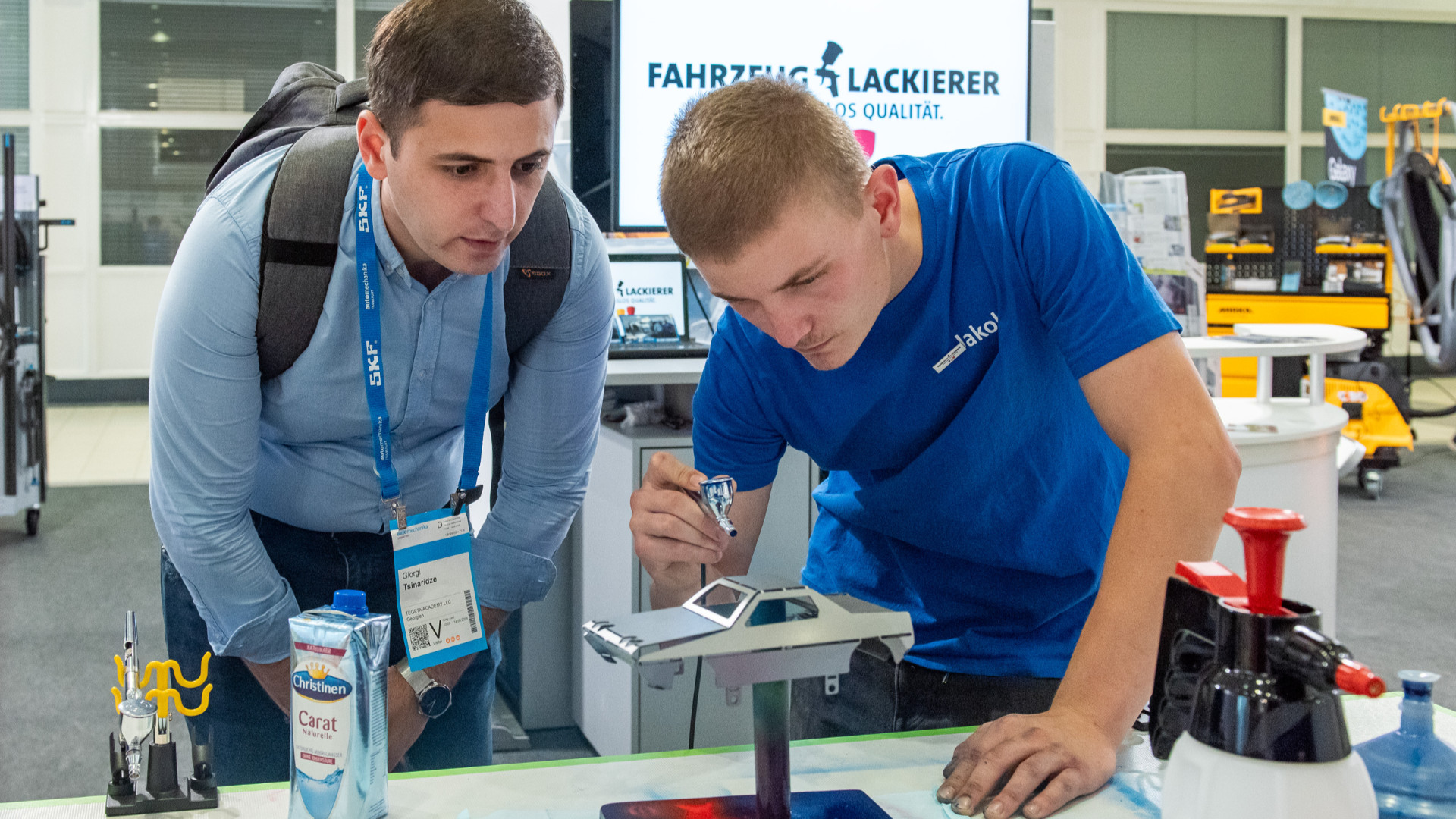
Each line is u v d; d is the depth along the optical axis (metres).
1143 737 0.96
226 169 1.25
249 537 1.26
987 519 1.22
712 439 1.25
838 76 2.43
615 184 2.37
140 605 3.79
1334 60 9.90
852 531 1.37
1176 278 2.88
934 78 2.48
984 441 1.17
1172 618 0.83
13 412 4.58
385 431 1.27
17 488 4.62
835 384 1.17
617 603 2.34
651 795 0.87
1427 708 0.75
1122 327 1.02
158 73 8.34
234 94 8.48
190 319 1.13
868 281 0.92
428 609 1.22
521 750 2.58
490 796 0.87
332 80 1.33
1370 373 5.65
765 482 1.29
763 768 0.80
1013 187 1.12
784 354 1.18
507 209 1.00
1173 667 0.83
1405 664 3.15
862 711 1.33
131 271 8.45
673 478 1.04
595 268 1.33
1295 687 0.62
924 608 1.29
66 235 8.34
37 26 8.11
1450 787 0.73
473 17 0.95
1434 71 10.06
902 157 1.20
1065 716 0.88
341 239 1.18
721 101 0.84
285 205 1.14
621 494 2.30
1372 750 0.76
